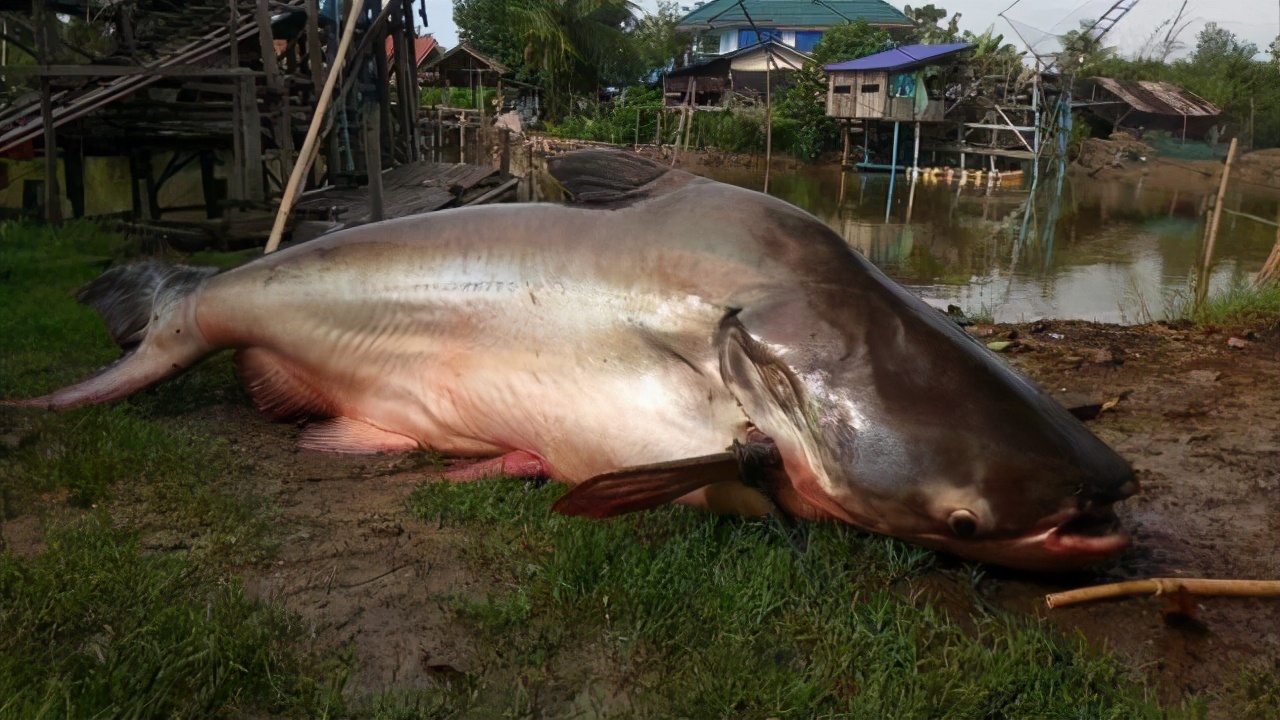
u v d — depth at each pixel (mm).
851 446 3375
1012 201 27344
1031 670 2898
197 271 4836
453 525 3775
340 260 4434
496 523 3783
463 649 3010
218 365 5402
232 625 2967
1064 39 32625
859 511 3457
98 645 2912
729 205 3969
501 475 4102
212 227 10477
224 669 2793
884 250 17297
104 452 4090
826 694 2844
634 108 44094
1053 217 22469
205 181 13281
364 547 3576
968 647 3021
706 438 3771
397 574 3406
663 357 3846
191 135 12477
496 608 3143
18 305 6262
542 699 2816
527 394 4113
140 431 4320
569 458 4094
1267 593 3184
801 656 3045
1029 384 3578
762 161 40906
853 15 53094
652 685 2875
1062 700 2822
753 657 2967
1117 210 23453
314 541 3613
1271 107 16250
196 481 3986
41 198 12227
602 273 3982
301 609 3178
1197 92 17672
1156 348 6848
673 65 57500
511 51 49906
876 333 3496
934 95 37281
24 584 3107
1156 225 20562
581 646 3047
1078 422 3516
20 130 11672
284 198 6781
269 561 3449
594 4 49281
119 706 2613
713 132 42062
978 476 3242
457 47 44719
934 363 3424
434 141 33781
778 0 54156
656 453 3863
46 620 2959
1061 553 3303
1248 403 5539
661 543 3625
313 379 4637
